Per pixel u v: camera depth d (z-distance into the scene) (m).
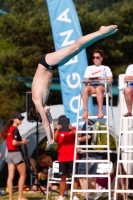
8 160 32.69
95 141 36.22
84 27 75.12
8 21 77.81
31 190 39.75
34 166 41.97
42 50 79.75
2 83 80.06
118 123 42.34
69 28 38.31
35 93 22.39
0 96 82.44
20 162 32.53
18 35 78.69
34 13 85.94
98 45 76.69
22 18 79.62
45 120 22.75
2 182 43.88
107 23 76.88
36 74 22.39
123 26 77.88
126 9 77.81
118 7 81.56
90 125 34.72
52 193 37.59
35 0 86.19
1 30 78.88
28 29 77.31
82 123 37.34
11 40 79.81
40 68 22.23
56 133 32.12
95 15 76.81
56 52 21.92
